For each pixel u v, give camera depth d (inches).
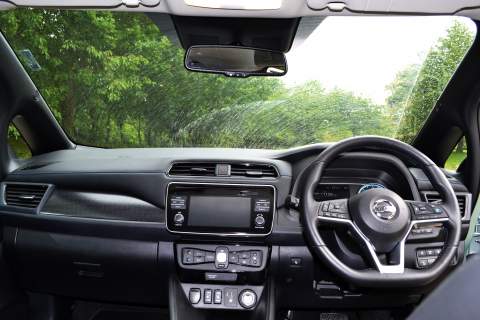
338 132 59.8
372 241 36.9
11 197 50.9
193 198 46.3
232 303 47.1
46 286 52.5
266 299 47.8
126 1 41.1
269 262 46.8
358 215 37.2
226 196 46.2
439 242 42.7
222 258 46.4
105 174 48.2
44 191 49.8
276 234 45.6
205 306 47.3
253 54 50.8
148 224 46.5
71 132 65.7
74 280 50.9
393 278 36.4
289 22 45.4
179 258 46.9
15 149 55.6
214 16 43.8
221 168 47.1
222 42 49.1
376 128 59.8
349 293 48.8
